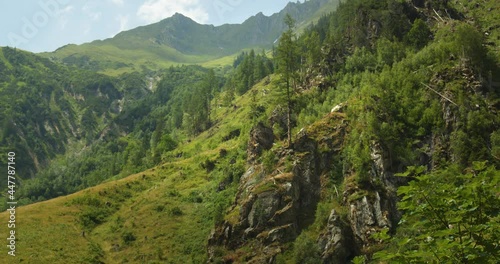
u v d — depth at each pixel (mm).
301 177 77438
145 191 115250
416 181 15375
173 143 179500
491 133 74812
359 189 70500
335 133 84250
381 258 14961
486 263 13250
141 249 84812
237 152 117125
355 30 130000
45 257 78000
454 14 139750
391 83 90000
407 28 127062
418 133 79062
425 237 14508
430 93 84562
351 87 103188
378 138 75938
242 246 69688
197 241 83375
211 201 97125
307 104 104625
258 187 75938
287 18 127500
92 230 95938
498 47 108812
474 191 14492
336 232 64125
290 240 67438
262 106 146375
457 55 91312
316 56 128625
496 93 84375
